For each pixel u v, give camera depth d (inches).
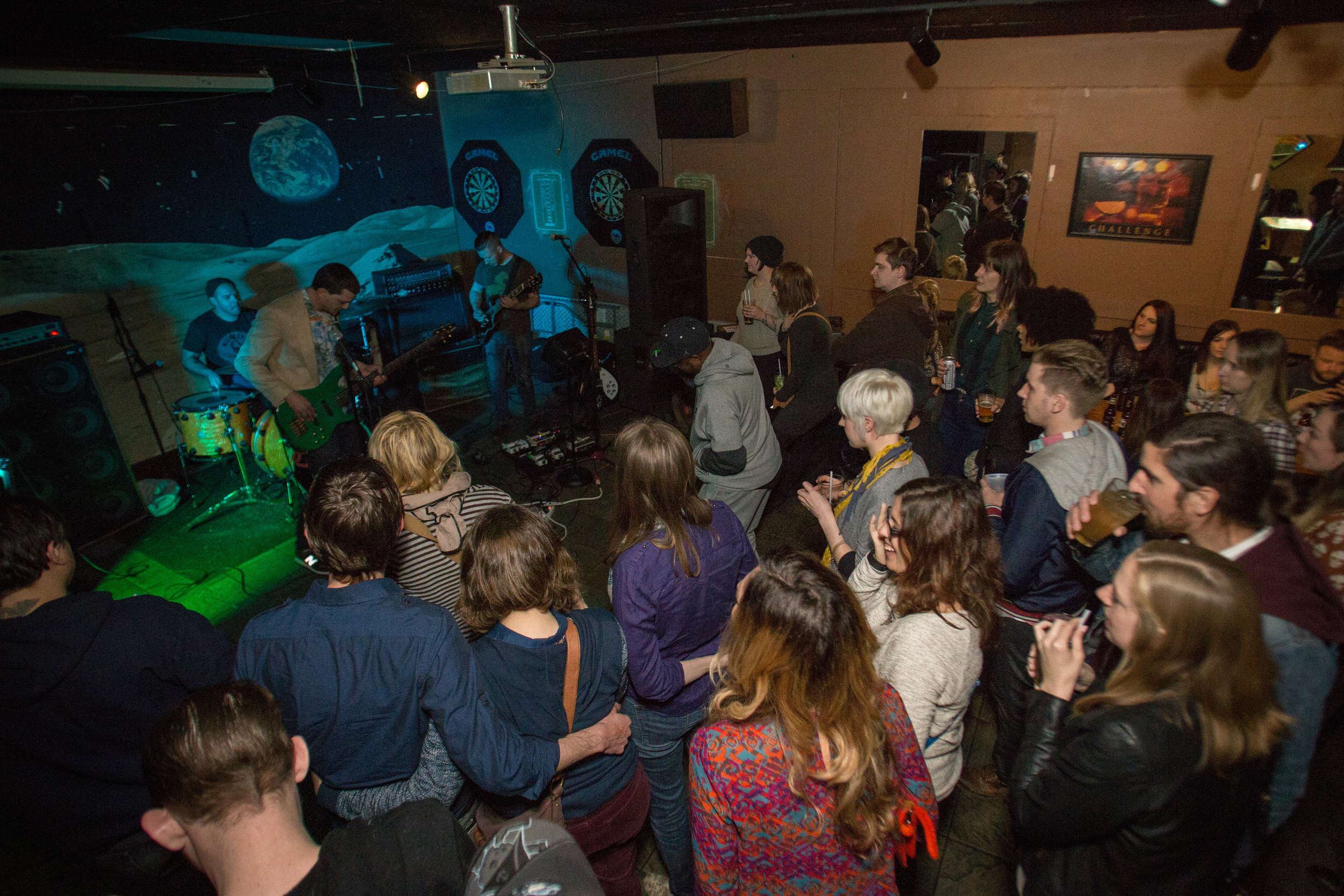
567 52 228.7
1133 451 102.1
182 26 137.8
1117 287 170.6
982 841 92.6
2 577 57.4
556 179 263.3
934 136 183.6
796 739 45.5
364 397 180.4
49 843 61.2
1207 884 50.8
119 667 59.7
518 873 37.3
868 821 46.4
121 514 175.3
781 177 212.5
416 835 40.8
